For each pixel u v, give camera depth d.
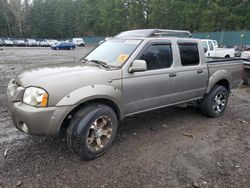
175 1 51.44
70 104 3.33
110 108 3.77
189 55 4.97
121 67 3.92
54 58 21.52
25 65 15.49
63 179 3.24
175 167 3.58
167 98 4.61
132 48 4.21
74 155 3.80
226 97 5.85
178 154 3.95
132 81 3.99
